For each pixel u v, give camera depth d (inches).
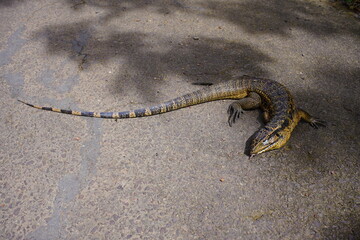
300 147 32.6
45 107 36.3
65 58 43.3
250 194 29.1
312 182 29.8
